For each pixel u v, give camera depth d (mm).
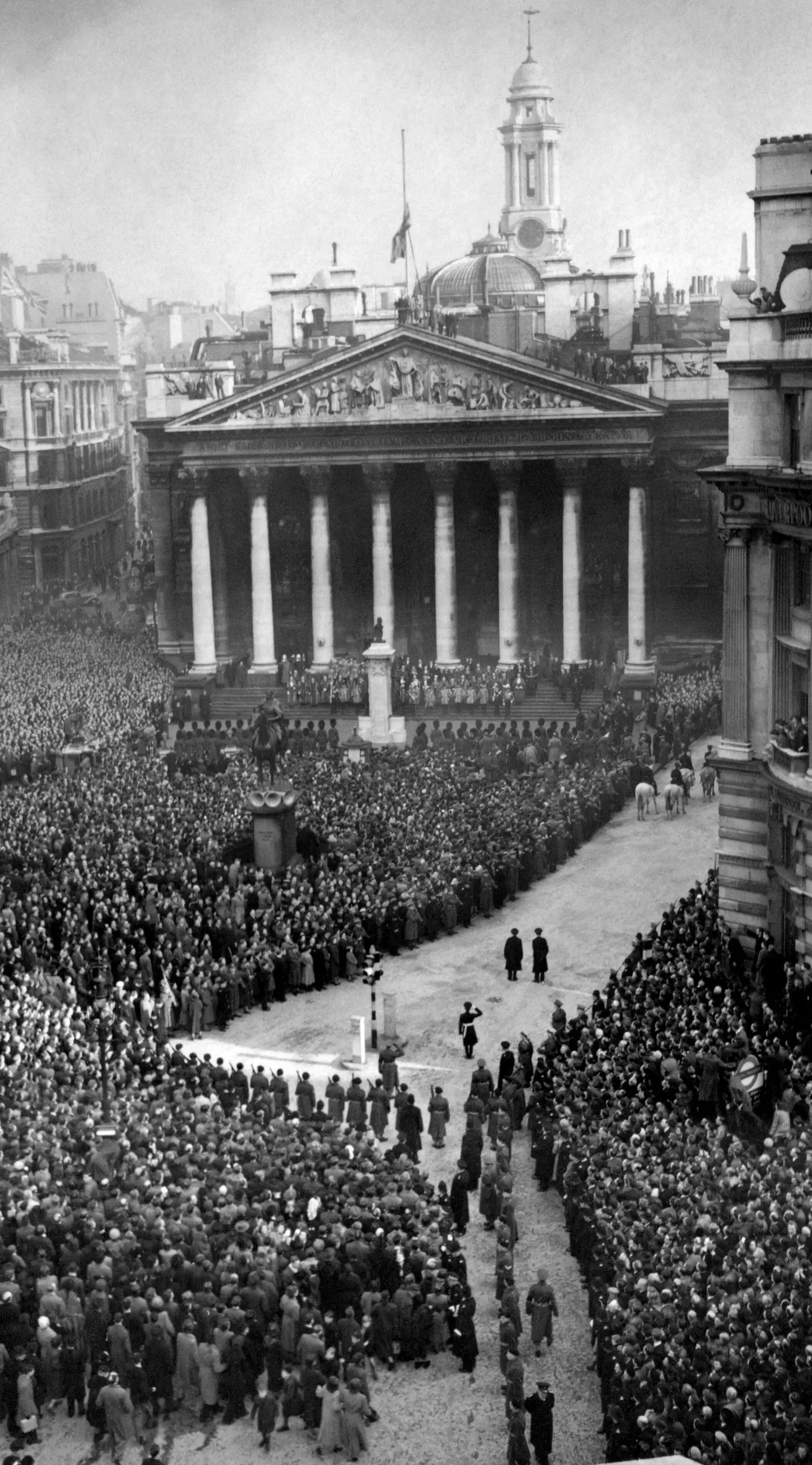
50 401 184875
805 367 58094
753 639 61781
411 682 115750
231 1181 42594
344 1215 41250
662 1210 38812
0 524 165875
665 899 74000
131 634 146125
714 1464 29172
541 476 124875
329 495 124312
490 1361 39062
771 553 60906
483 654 129000
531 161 184625
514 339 134250
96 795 84375
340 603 130125
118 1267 38500
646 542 117500
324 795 84125
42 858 73125
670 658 122375
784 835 60594
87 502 199500
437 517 120312
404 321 121562
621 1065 48344
